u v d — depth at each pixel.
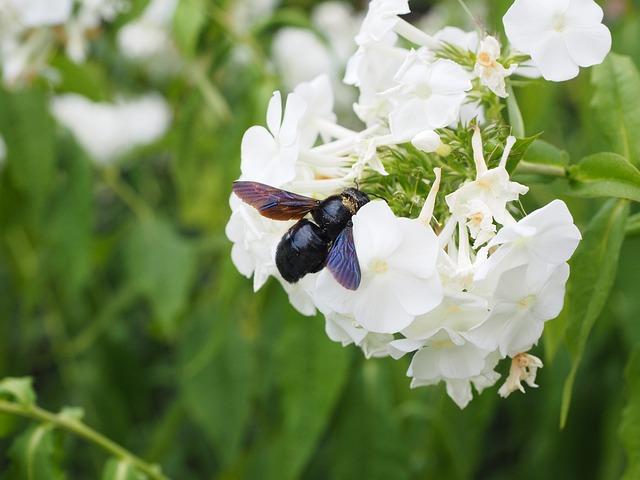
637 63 0.46
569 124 0.65
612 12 0.63
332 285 0.29
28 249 0.60
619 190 0.33
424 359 0.30
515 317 0.29
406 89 0.31
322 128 0.33
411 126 0.31
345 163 0.32
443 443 0.47
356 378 0.47
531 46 0.31
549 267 0.29
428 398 0.49
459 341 0.29
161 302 0.54
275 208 0.30
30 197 0.53
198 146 0.54
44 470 0.39
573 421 0.54
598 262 0.34
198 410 0.52
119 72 0.68
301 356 0.43
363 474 0.47
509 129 0.32
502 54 0.33
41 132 0.52
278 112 0.31
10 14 0.50
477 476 0.62
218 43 0.49
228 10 0.50
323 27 0.72
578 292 0.34
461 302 0.29
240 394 0.51
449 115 0.30
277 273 0.31
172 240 0.55
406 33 0.33
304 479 0.57
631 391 0.36
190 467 0.67
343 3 0.84
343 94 0.68
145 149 0.59
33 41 0.51
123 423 0.60
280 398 0.52
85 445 0.63
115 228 0.66
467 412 0.48
